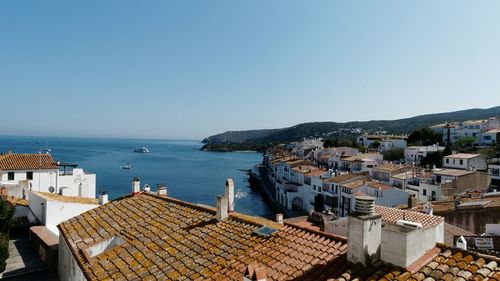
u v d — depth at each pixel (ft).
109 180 451.12
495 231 91.56
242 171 636.07
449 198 196.95
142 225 64.90
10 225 74.43
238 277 40.91
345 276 34.06
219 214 60.08
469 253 34.37
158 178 499.92
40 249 85.35
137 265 49.90
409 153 415.23
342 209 254.88
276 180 380.78
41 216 100.73
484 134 431.02
